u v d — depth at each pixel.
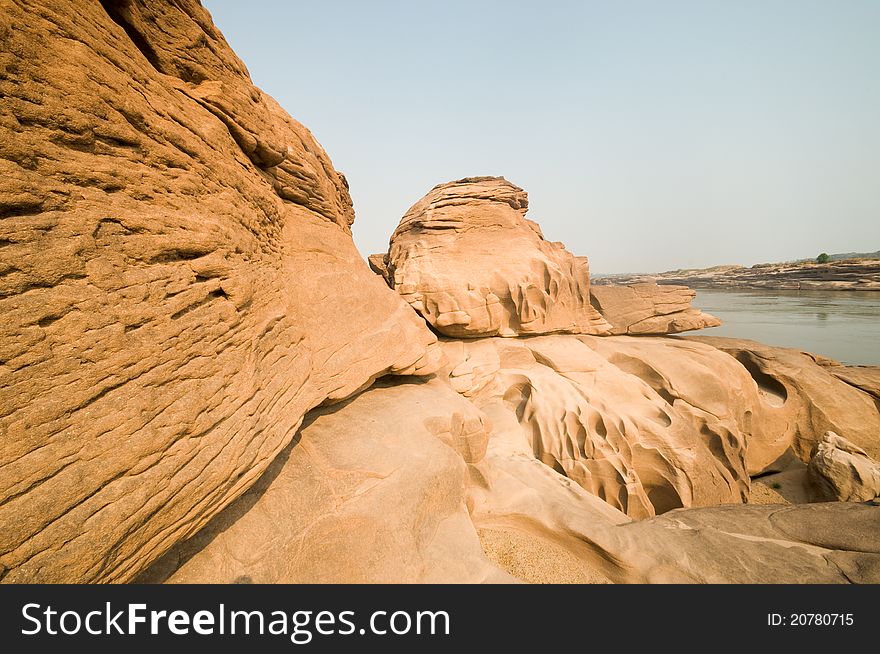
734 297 87.94
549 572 8.67
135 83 4.83
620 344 23.31
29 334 3.16
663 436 16.02
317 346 9.31
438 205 23.55
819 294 79.62
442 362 16.42
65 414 3.35
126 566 3.91
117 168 4.29
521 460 14.04
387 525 7.19
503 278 22.08
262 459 5.99
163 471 4.17
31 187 3.34
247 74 8.09
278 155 9.05
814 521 9.05
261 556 5.79
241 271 6.36
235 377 5.61
